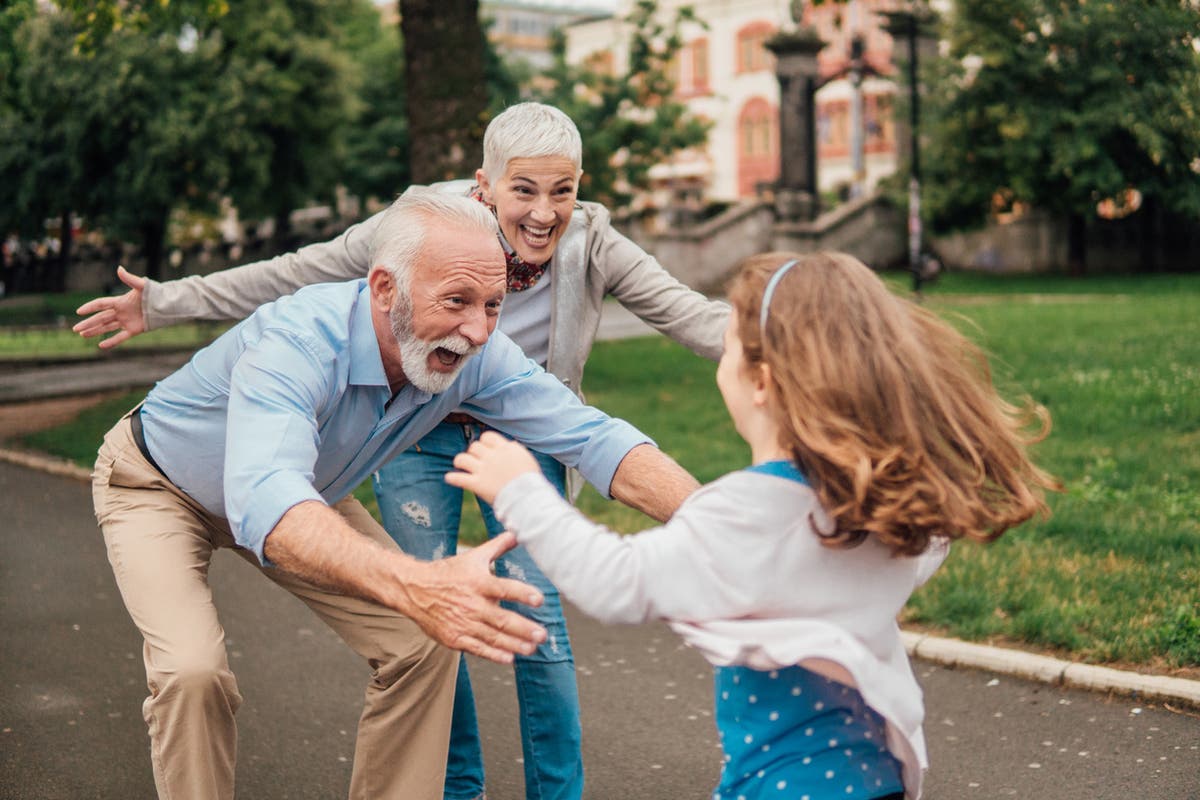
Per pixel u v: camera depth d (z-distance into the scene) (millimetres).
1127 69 15570
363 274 3691
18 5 18891
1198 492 7184
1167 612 5238
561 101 31344
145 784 4309
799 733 2080
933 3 31141
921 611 5531
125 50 34500
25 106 35844
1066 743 4383
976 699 4812
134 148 35156
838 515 1980
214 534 3256
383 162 39375
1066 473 7734
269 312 2945
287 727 4832
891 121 32750
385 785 3105
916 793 2119
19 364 20219
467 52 12727
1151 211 26531
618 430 3027
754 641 1997
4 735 4766
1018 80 25609
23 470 10906
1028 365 11969
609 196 31828
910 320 2082
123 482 3158
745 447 9453
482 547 2371
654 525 7301
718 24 61250
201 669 2840
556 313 3682
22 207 36719
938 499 1957
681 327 3725
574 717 3602
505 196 3535
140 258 44375
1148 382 10461
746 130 61188
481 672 5461
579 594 2051
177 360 20047
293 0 37469
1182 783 4043
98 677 5438
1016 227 33344
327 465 2994
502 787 4250
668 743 4578
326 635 6020
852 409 1990
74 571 7340
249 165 35875
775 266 2145
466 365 3033
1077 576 5762
